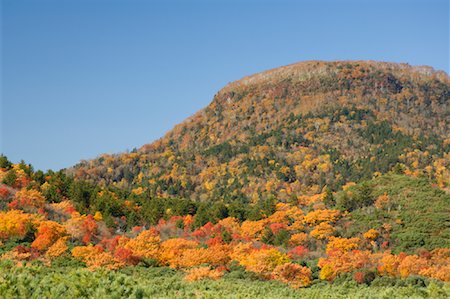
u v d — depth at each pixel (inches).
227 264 3683.6
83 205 5152.6
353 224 5098.4
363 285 3191.4
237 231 5064.0
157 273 3341.5
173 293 1760.6
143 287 1475.1
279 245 4707.2
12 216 3846.0
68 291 1350.9
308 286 3304.6
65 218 4682.6
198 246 4124.0
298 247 4429.1
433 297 2105.1
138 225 5162.4
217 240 4315.9
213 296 1737.2
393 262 3659.0
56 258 3415.4
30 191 4840.1
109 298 1341.0
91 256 3410.4
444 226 4820.4
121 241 4079.7
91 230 4330.7
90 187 5856.3
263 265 3380.9
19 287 1318.9
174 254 3826.3
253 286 2620.6
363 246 4542.3
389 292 2170.3
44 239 3587.6
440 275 3464.6
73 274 1473.9
